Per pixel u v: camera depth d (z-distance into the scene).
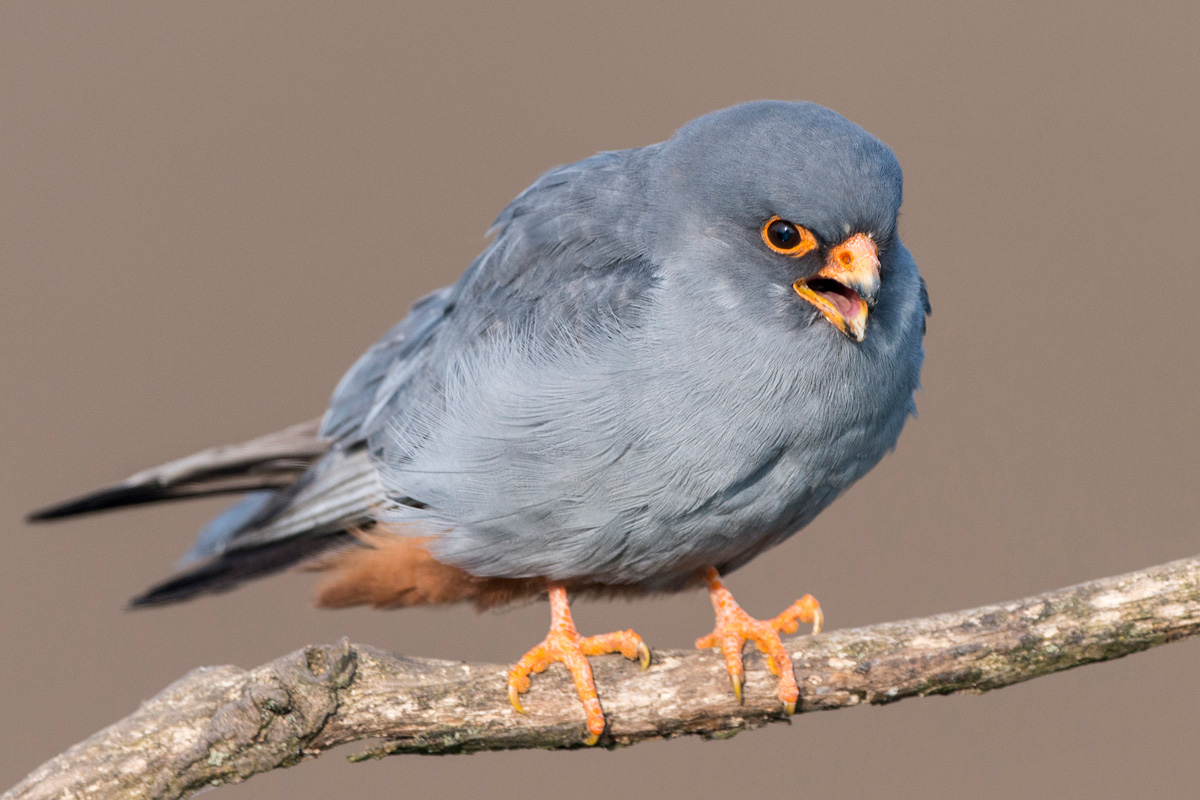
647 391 8.17
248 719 7.80
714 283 8.20
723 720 8.34
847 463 8.60
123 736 7.91
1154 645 7.93
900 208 8.34
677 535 8.53
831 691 8.18
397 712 8.01
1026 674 8.05
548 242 8.84
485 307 9.02
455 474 8.69
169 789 7.82
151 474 10.55
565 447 8.31
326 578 9.77
